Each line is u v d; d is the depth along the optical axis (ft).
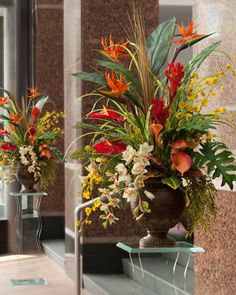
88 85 23.79
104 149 10.93
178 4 29.58
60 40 34.78
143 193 10.91
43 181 25.75
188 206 11.21
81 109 23.82
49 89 34.63
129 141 11.11
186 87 11.21
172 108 10.98
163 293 18.52
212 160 10.70
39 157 25.57
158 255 22.99
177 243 11.21
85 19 23.81
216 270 13.87
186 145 10.69
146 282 20.43
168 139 10.85
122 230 23.89
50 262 30.50
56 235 34.35
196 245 14.70
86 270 23.81
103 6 23.84
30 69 35.40
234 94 13.16
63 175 34.50
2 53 36.35
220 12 13.71
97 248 23.86
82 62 23.82
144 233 23.97
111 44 11.33
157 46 11.31
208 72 14.17
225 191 13.42
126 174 10.83
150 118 11.03
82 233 23.86
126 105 10.98
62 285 25.04
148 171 10.86
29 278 26.45
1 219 35.14
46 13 34.68
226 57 13.46
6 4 34.96
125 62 23.00
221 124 13.61
